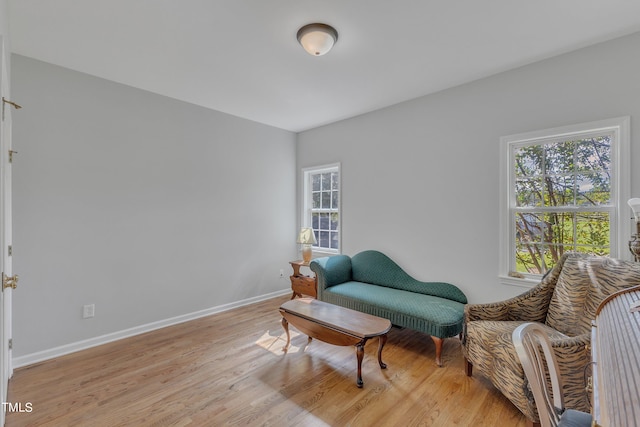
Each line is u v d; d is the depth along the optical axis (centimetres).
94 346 279
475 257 294
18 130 245
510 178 277
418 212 337
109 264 292
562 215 252
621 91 221
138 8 189
